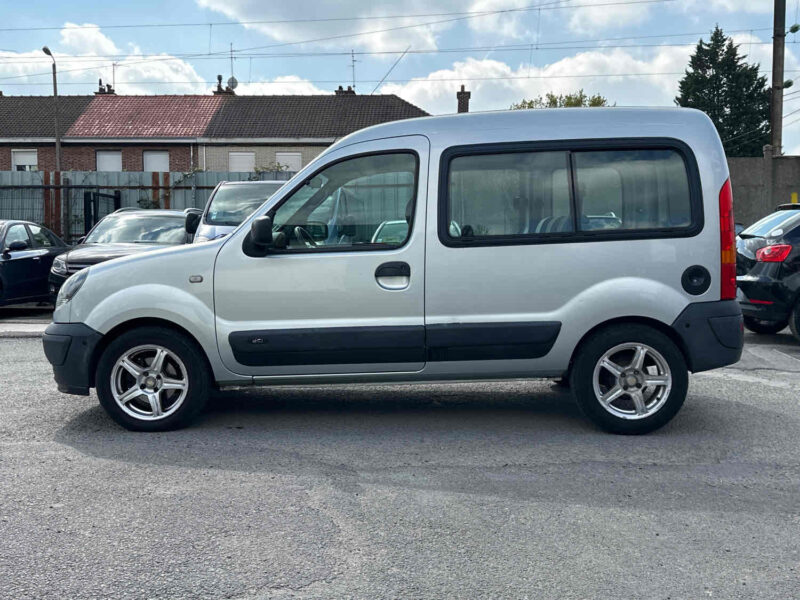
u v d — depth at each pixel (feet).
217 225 33.24
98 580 10.72
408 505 13.53
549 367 18.02
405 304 17.76
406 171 17.94
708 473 15.23
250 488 14.39
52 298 36.88
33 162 122.31
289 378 18.15
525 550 11.71
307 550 11.69
